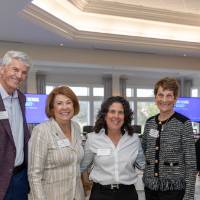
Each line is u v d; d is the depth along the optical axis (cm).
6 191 199
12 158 201
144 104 1216
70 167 206
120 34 721
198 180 395
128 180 213
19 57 207
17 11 490
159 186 221
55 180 201
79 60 794
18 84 211
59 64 816
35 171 195
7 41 703
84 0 615
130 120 220
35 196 192
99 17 677
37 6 535
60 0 575
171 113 228
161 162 221
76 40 693
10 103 213
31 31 612
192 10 694
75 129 221
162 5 662
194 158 215
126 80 1171
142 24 720
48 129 204
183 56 908
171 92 223
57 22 607
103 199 208
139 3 654
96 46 764
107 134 219
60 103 207
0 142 197
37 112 753
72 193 204
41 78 1046
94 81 1134
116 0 644
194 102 898
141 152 226
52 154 200
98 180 212
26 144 216
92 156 221
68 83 1098
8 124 202
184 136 217
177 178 217
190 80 1234
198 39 815
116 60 832
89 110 1147
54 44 739
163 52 841
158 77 1182
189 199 211
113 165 211
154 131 228
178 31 771
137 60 856
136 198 215
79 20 678
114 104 213
